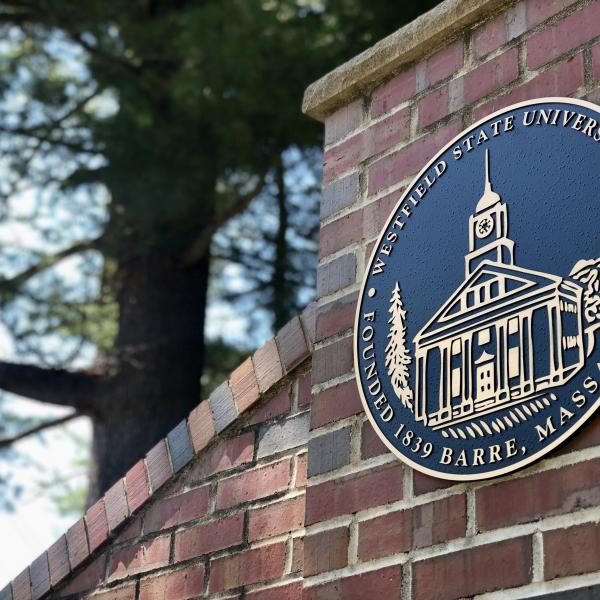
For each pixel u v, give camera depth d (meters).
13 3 8.53
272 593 2.56
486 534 2.01
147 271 8.55
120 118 8.26
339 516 2.30
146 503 3.02
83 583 3.10
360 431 2.35
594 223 2.05
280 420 2.77
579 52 2.24
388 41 2.69
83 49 8.73
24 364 8.09
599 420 1.92
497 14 2.46
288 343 2.79
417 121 2.55
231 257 9.44
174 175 8.00
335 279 2.59
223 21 7.76
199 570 2.78
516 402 2.05
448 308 2.26
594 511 1.87
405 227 2.44
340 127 2.78
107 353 8.31
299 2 8.05
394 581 2.13
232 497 2.79
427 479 2.16
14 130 8.50
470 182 2.33
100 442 8.06
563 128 2.19
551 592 1.88
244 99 7.56
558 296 2.06
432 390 2.22
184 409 8.24
